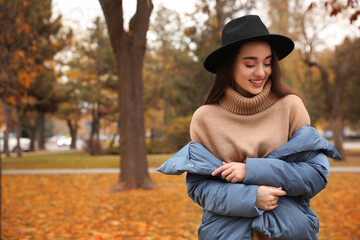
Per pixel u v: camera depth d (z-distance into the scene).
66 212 7.02
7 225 5.87
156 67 28.72
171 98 20.22
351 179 11.55
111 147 27.30
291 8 16.45
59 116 34.34
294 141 1.68
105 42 22.20
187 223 5.96
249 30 1.77
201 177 1.80
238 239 1.66
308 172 1.62
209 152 1.81
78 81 25.91
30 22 15.73
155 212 6.94
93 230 5.51
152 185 9.77
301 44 17.59
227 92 1.85
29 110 26.22
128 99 9.52
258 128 1.80
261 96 1.78
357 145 38.88
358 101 24.06
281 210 1.65
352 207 7.22
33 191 9.86
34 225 5.95
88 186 10.74
